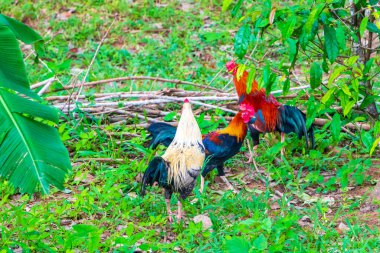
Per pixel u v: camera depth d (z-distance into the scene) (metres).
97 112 11.40
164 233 8.00
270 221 7.45
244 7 17.42
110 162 10.13
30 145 6.58
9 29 7.26
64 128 10.53
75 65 15.20
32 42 8.12
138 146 9.94
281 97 11.61
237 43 8.73
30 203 8.94
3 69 7.07
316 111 9.41
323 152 10.73
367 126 10.66
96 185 9.45
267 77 8.98
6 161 6.52
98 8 17.88
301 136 10.21
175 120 11.46
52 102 11.73
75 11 17.80
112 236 7.71
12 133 6.62
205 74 14.44
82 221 8.30
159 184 8.30
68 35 16.52
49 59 15.55
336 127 9.23
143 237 7.72
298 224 8.17
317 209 8.63
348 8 9.70
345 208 8.74
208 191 9.38
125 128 10.99
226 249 7.09
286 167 9.79
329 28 8.67
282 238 7.38
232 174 10.03
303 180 9.70
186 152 8.30
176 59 15.30
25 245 7.25
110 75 14.40
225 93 11.91
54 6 18.02
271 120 10.13
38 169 6.47
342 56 9.77
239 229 7.38
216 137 9.16
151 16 17.50
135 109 11.61
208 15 17.47
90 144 10.44
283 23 8.59
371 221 8.36
